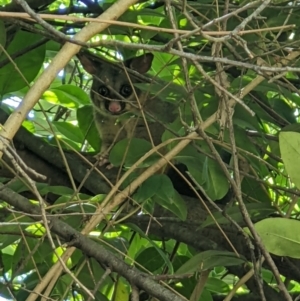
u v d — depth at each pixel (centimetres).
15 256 328
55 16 198
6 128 215
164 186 290
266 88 333
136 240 403
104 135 500
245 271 349
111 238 329
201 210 375
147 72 510
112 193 274
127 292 305
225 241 357
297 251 231
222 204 402
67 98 481
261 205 307
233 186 235
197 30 198
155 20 441
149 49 196
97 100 500
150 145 318
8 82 378
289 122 368
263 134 332
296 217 369
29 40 388
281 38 379
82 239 260
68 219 310
